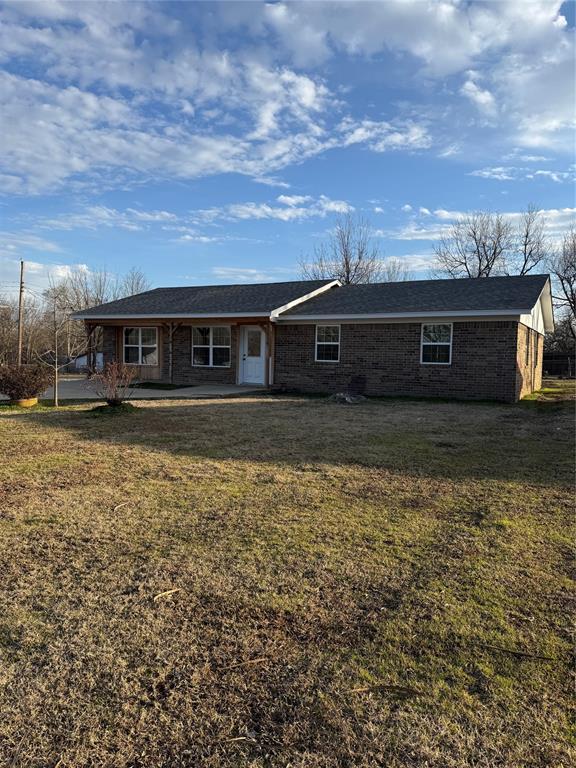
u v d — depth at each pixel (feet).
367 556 11.53
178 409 36.68
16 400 37.50
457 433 27.78
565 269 124.98
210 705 6.71
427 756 5.86
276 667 7.52
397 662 7.65
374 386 50.42
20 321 75.97
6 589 9.84
